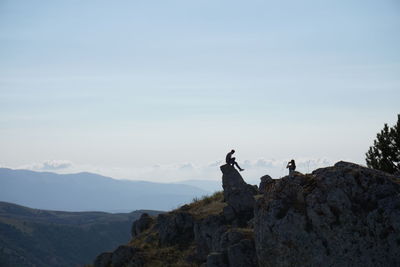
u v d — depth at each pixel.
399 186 20.27
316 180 21.28
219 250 26.92
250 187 36.28
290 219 20.73
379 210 19.55
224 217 30.70
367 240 19.27
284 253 20.55
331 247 19.61
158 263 29.64
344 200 20.09
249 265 23.77
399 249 18.75
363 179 20.53
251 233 25.67
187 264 28.59
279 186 22.20
